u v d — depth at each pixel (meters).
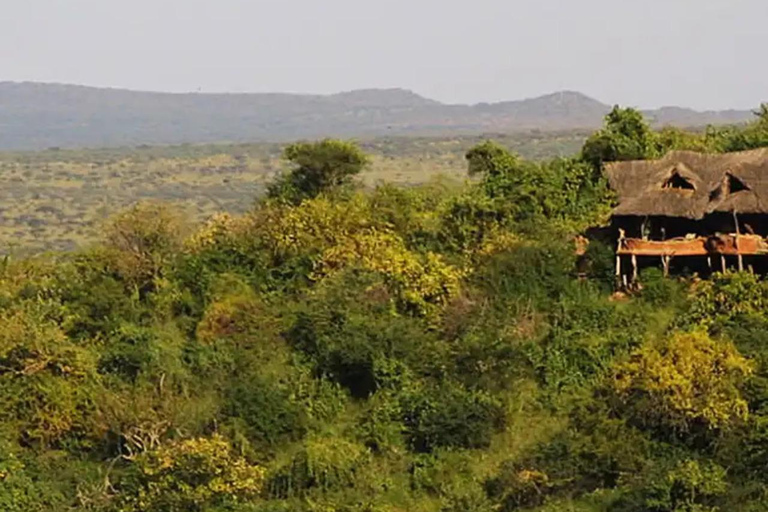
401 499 85.25
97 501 85.94
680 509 75.44
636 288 104.56
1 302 110.62
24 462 90.69
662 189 107.81
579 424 87.44
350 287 103.56
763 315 94.25
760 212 102.25
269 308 107.00
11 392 95.50
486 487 84.44
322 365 98.62
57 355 97.56
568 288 105.50
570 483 82.25
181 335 107.38
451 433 88.69
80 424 94.19
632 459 81.94
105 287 110.31
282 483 86.12
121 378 98.75
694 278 104.06
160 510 82.56
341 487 85.81
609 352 94.75
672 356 85.81
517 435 89.00
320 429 92.81
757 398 83.62
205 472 83.69
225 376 98.75
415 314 103.56
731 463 79.88
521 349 95.19
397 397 93.31
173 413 92.88
